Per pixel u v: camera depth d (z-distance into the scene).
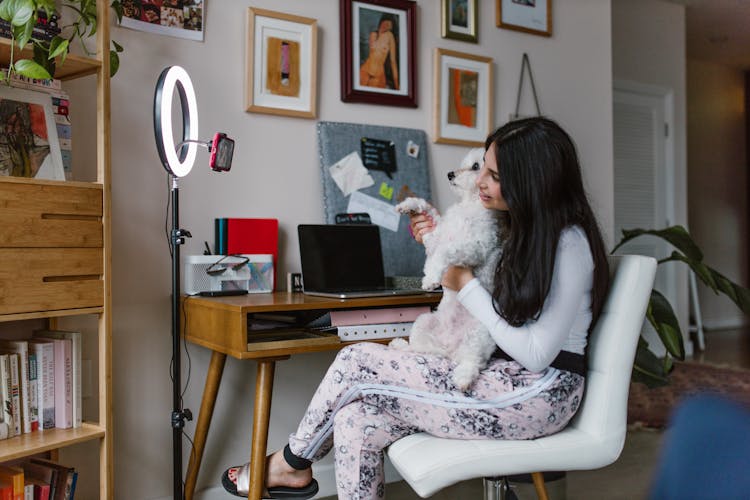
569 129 3.00
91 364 1.98
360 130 2.42
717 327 6.45
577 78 3.03
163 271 2.09
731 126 6.61
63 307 1.60
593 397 1.38
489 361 1.42
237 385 2.22
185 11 2.11
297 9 2.33
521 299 1.29
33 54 1.65
